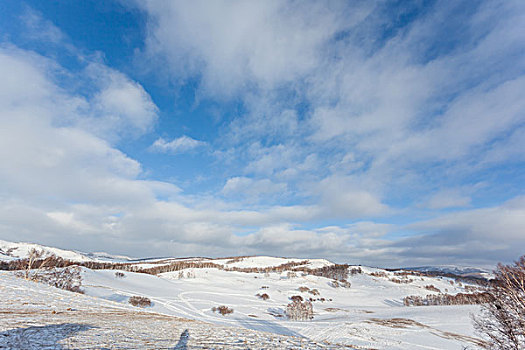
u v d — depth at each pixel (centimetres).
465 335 5434
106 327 1199
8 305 1695
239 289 16775
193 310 7969
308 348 986
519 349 1992
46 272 5388
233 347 893
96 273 12338
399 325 6200
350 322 6512
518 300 2031
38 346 711
